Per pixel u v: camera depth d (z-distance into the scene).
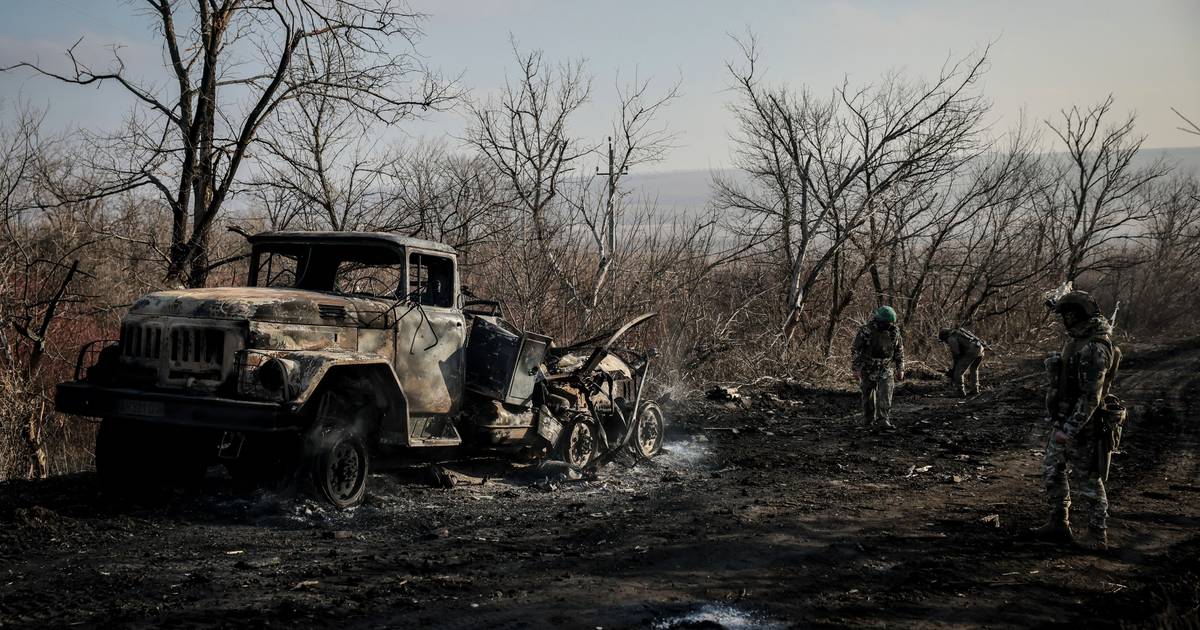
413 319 7.86
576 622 4.62
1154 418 14.00
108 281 14.05
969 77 20.83
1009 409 15.52
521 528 6.81
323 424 7.11
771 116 21.33
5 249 12.75
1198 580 5.75
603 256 16.86
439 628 4.44
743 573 5.66
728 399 15.61
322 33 13.34
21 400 11.29
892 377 13.35
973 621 4.86
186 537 6.16
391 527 6.69
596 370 10.08
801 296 20.78
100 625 4.30
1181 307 36.41
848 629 4.65
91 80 12.71
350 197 14.17
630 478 9.29
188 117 13.16
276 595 4.87
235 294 6.97
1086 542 6.62
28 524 6.23
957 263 25.48
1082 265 31.08
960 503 8.12
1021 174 25.48
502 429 8.71
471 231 15.19
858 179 21.70
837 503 8.02
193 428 6.95
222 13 13.16
